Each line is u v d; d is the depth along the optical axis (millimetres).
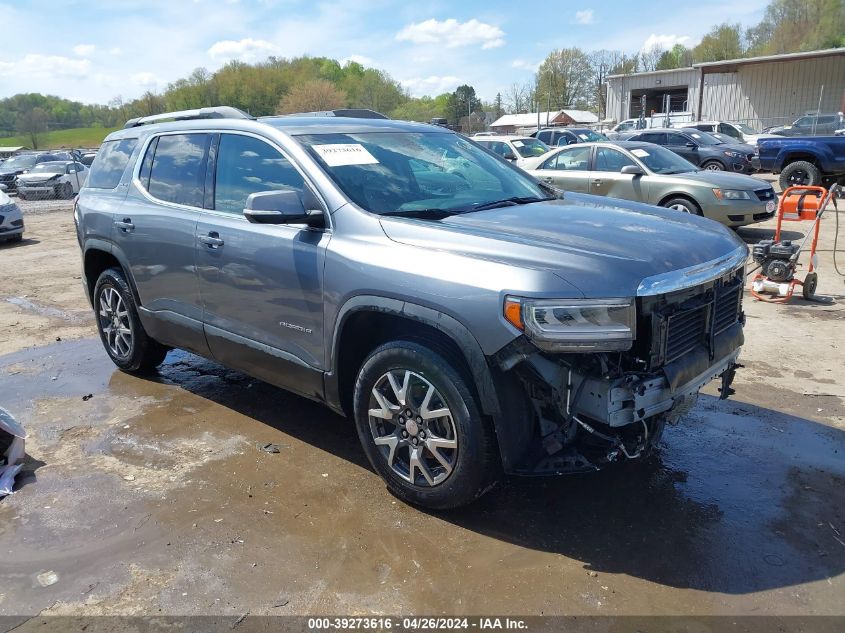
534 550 3027
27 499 3535
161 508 3428
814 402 4598
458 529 3193
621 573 2863
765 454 3893
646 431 2996
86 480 3725
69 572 2941
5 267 10578
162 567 2959
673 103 42312
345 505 3420
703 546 3035
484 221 3387
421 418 3172
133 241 4680
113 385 5203
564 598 2715
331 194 3500
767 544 3047
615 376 2811
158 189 4602
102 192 5156
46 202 22969
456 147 4480
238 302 3957
